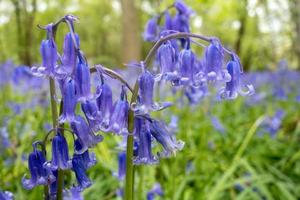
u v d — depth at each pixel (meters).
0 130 4.23
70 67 1.85
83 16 27.52
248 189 4.29
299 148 6.21
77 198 2.65
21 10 6.70
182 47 3.20
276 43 14.66
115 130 1.90
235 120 7.66
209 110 6.43
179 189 4.03
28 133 4.52
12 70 7.16
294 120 7.58
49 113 5.24
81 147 1.92
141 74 1.96
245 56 16.23
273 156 5.89
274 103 9.57
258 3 12.31
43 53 1.85
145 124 2.07
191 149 5.10
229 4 14.50
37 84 5.58
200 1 7.90
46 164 1.96
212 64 1.98
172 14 4.42
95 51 29.62
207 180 4.65
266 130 6.52
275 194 4.76
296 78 11.38
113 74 1.96
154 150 3.82
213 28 16.05
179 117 5.45
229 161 5.59
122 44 13.36
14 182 4.04
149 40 3.60
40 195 3.61
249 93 2.01
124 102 1.95
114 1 29.52
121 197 3.75
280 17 13.37
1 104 6.58
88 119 1.88
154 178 4.07
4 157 4.32
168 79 1.96
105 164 4.15
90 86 1.87
